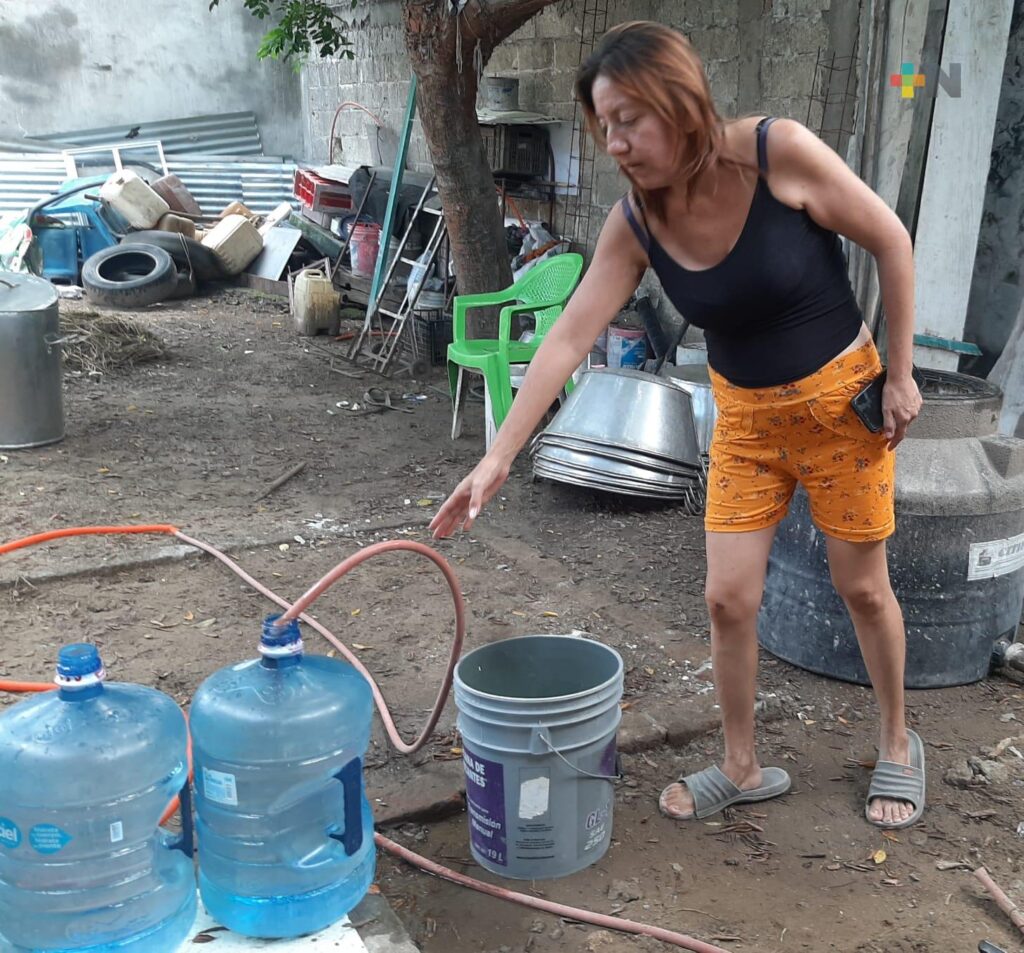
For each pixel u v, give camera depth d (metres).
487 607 4.15
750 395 2.44
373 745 3.10
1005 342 5.14
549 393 2.38
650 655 3.73
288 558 4.62
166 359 8.62
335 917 2.13
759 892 2.51
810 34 6.38
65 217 12.18
